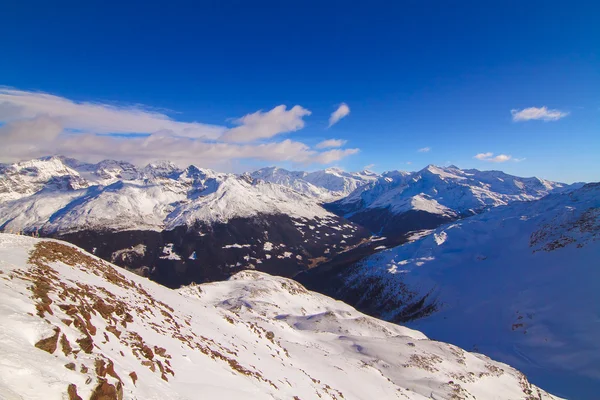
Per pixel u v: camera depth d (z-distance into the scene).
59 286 15.24
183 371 14.56
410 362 50.72
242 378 17.80
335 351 54.12
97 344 11.34
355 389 33.75
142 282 34.66
